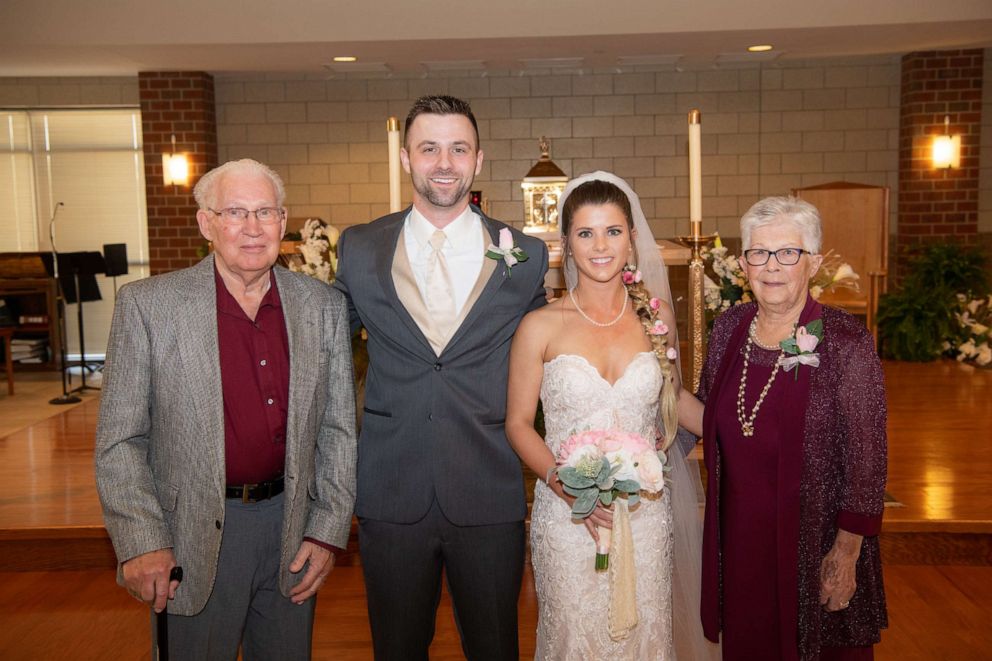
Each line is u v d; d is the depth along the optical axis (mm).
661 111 9266
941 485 4227
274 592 2105
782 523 2043
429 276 2246
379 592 2252
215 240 1982
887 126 9242
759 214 2080
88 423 6012
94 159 9430
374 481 2232
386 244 2295
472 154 2221
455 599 2287
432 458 2195
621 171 9344
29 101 9266
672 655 2307
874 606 2080
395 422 2213
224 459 1976
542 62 8703
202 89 8852
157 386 1965
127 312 1962
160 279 2016
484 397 2221
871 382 2020
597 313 2260
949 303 7984
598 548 2070
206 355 1964
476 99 9305
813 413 2039
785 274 2045
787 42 7895
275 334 2062
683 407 2369
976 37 7883
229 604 2021
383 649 2275
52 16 7188
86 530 3912
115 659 3104
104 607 3551
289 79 9297
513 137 9328
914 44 8234
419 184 2209
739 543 2102
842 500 2039
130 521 1904
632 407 2199
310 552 2092
